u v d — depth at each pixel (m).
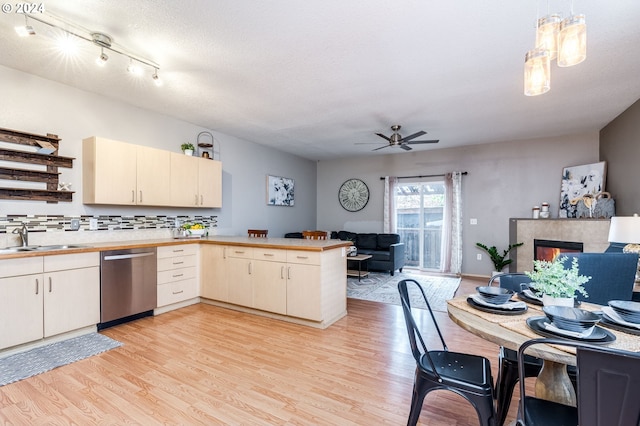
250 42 2.44
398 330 3.16
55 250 2.70
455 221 6.07
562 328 1.23
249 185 5.77
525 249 5.16
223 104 3.83
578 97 3.58
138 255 3.33
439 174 6.38
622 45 2.46
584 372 0.91
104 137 3.59
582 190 4.91
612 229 2.64
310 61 2.74
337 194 7.62
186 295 3.88
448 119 4.41
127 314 3.24
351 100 3.68
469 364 1.59
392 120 4.47
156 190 3.80
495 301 1.59
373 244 6.59
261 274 3.52
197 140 4.74
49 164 3.16
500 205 5.80
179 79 3.12
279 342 2.84
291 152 6.81
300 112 4.11
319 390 2.07
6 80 2.90
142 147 3.67
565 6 1.99
